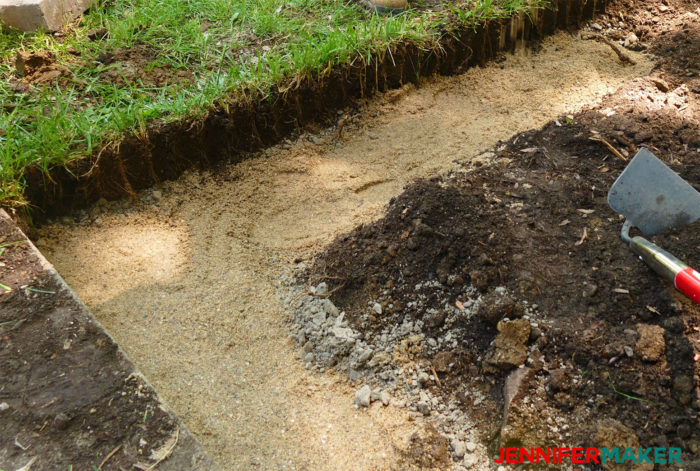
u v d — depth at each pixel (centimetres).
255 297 274
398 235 277
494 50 420
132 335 253
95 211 314
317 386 240
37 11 372
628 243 255
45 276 237
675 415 208
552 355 230
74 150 306
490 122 364
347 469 212
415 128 367
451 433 222
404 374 239
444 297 255
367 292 264
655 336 221
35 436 189
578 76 401
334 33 374
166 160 330
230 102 337
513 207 284
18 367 206
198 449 188
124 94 339
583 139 330
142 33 392
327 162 349
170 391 233
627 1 464
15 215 284
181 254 293
